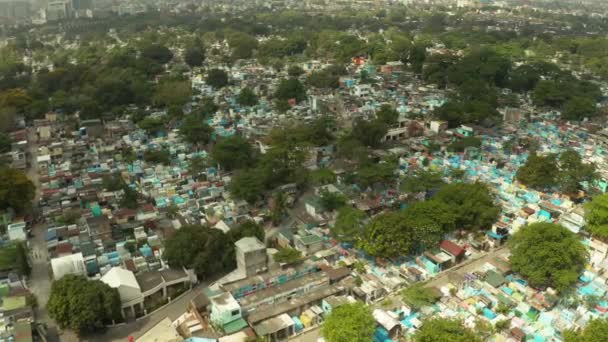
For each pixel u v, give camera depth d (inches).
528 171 4128.9
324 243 3284.9
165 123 5787.4
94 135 5536.4
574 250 2706.7
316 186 4328.3
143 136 5378.9
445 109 5836.6
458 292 2714.1
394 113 5708.7
